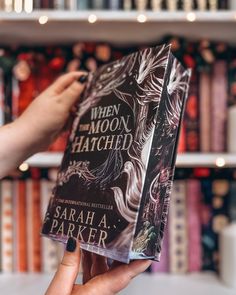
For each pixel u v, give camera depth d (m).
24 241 0.93
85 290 0.40
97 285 0.40
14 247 0.93
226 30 0.87
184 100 0.45
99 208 0.40
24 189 0.93
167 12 0.81
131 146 0.40
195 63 0.92
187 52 0.92
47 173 0.97
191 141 0.92
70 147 0.49
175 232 0.93
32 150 0.58
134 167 0.39
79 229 0.41
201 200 0.93
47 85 0.94
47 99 0.58
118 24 0.83
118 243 0.37
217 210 0.93
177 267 0.93
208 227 0.93
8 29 0.85
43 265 0.92
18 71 0.91
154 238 0.39
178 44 0.89
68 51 0.95
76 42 0.94
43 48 0.96
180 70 0.44
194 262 0.93
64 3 0.85
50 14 0.81
